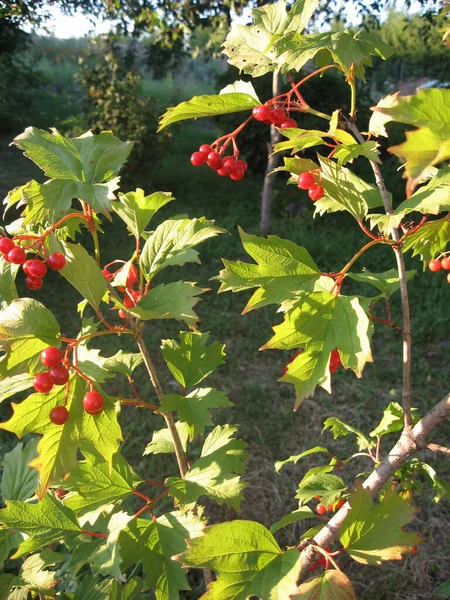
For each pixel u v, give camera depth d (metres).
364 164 2.09
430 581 0.59
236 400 0.88
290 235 1.52
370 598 0.58
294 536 0.65
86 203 0.28
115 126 1.84
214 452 0.32
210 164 0.35
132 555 0.30
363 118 1.92
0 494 0.45
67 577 0.40
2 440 0.63
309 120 1.85
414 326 1.09
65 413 0.25
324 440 0.80
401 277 0.26
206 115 0.31
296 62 0.28
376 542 0.24
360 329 0.24
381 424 0.39
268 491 0.71
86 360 0.27
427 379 0.93
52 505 0.30
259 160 2.09
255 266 0.26
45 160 0.28
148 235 0.35
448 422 0.81
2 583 0.32
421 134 0.15
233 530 0.23
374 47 0.29
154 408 0.32
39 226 0.31
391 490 0.24
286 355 1.02
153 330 1.08
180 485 0.31
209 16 1.59
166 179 2.10
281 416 0.84
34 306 0.25
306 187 0.29
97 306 0.27
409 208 0.24
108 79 1.93
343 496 0.37
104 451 0.26
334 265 1.36
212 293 1.24
